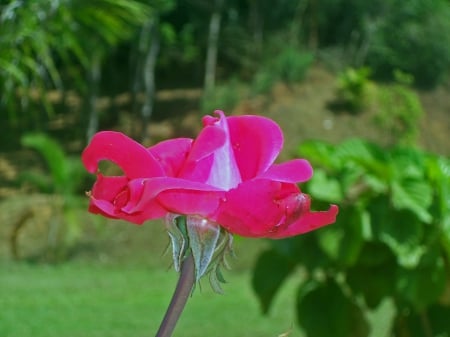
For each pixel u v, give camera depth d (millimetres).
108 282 15680
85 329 10859
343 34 34094
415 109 30656
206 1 33469
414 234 3988
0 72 5059
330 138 30328
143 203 1083
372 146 4219
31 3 4934
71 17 5117
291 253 4207
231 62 33719
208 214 1111
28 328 10539
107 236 19734
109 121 31984
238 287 14188
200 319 11469
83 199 18422
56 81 5133
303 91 31812
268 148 1168
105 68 33250
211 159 1153
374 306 4250
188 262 1132
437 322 4188
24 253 19031
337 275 4352
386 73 33594
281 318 11586
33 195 23656
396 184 4023
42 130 29219
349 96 31047
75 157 27766
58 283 15312
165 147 1193
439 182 4031
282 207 1106
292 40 33531
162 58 33688
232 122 1197
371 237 4035
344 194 4062
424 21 33594
